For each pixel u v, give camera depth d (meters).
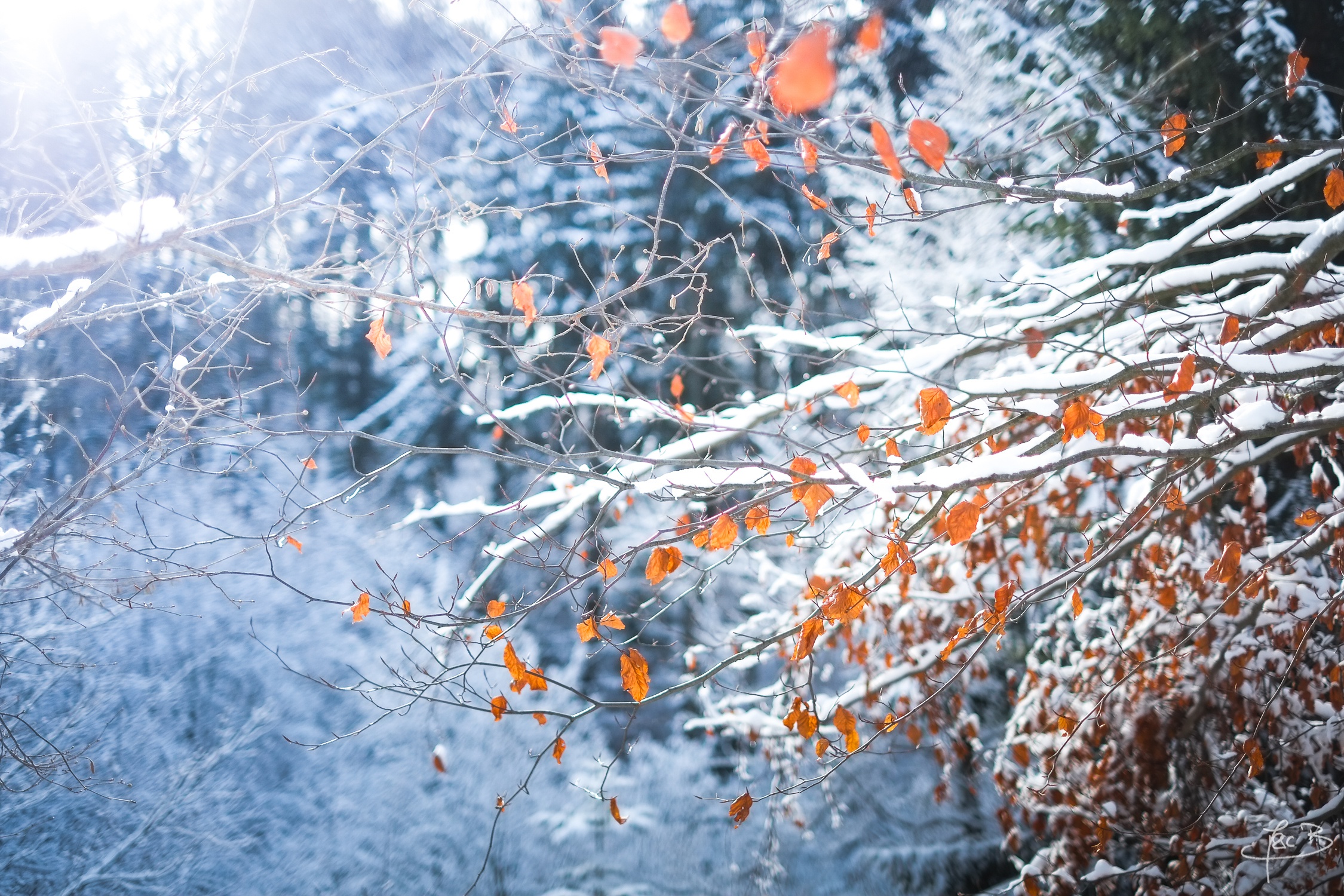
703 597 11.82
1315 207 8.09
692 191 13.92
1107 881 6.34
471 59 12.10
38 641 9.53
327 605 12.00
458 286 12.80
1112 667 6.38
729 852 10.55
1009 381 4.33
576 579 4.03
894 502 4.20
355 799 10.93
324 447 13.80
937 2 10.01
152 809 10.20
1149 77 8.73
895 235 9.54
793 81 1.85
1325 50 8.38
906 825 10.20
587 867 10.65
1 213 6.61
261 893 10.23
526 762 11.31
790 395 6.07
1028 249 9.04
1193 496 4.95
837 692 9.29
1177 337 5.14
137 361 10.57
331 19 12.88
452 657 11.14
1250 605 5.87
